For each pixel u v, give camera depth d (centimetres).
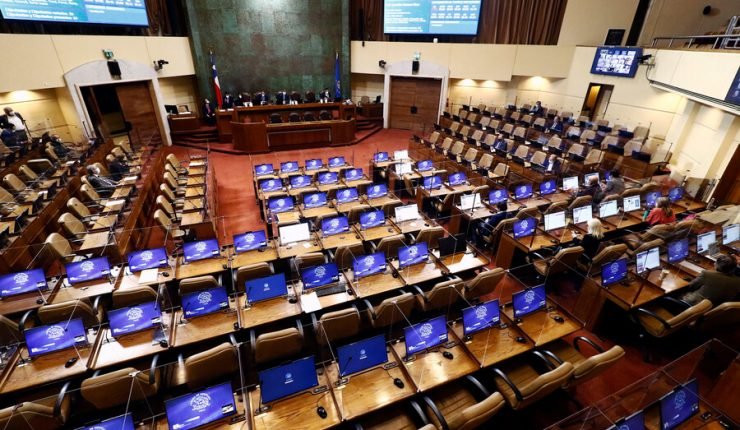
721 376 396
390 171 1038
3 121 1040
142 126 1425
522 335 448
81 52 1177
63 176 900
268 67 1667
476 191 834
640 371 507
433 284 598
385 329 532
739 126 923
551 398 466
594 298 557
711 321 482
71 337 419
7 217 720
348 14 1659
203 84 1571
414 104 1805
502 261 704
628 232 770
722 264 507
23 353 416
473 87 1831
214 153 1426
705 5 1417
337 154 1441
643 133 1301
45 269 630
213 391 338
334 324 443
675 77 1098
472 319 438
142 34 1402
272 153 1441
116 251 661
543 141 1332
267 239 664
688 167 1088
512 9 1558
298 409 356
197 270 572
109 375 361
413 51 1684
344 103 1669
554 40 1566
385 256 567
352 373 390
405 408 389
